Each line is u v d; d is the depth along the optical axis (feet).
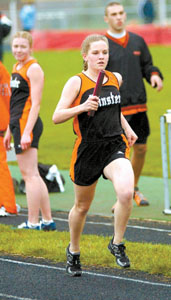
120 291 44.96
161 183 86.07
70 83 45.14
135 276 47.88
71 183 86.69
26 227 62.39
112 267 49.80
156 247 54.29
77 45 290.56
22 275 48.83
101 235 60.90
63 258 52.03
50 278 48.01
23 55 60.03
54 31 306.55
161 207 72.49
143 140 72.33
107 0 339.98
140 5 318.24
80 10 339.36
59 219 68.54
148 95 177.06
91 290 45.29
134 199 74.38
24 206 74.90
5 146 64.28
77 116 45.29
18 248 54.65
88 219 68.18
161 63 222.89
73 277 48.01
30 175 61.82
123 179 43.37
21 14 298.15
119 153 44.83
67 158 105.60
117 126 45.75
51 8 349.41
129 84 70.64
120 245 46.09
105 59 45.11
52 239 57.47
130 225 65.00
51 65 236.02
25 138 59.98
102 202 75.72
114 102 45.37
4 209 69.46
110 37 70.64
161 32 281.54
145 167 98.12
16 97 61.00
